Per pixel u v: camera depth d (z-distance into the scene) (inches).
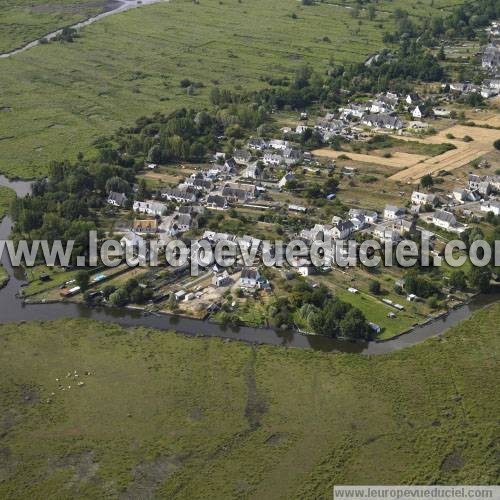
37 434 6742.1
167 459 6427.2
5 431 6786.4
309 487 6112.2
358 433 6702.8
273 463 6368.1
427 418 6875.0
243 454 6471.5
